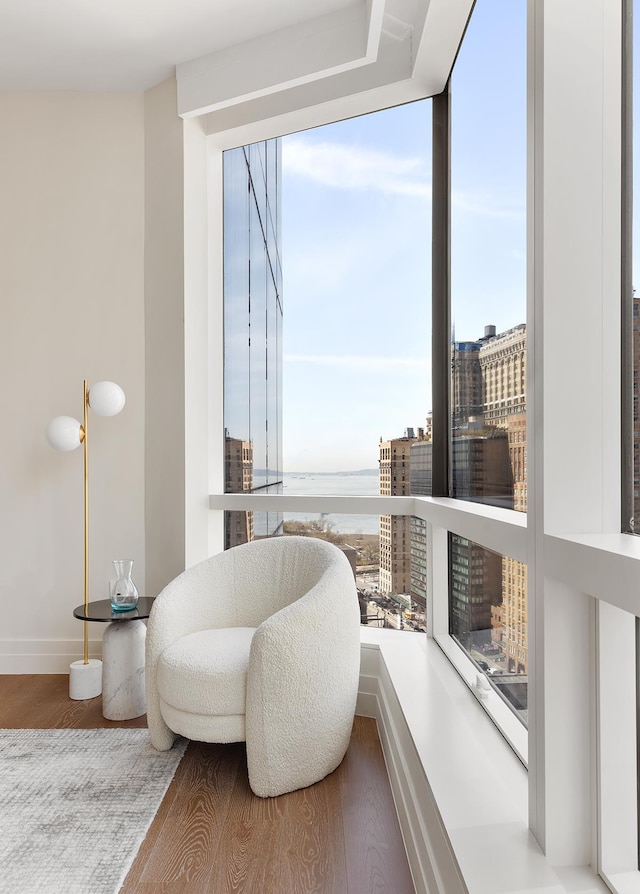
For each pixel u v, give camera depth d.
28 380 3.58
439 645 2.78
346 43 2.88
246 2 2.84
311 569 2.63
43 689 3.26
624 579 1.04
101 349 3.56
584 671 1.33
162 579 3.45
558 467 1.35
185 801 2.13
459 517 2.14
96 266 3.57
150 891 1.68
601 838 1.28
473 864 1.29
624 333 1.35
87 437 3.55
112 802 2.11
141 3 2.86
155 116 3.51
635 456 1.31
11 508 3.57
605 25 1.37
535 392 1.40
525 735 1.81
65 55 3.25
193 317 3.44
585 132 1.37
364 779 2.29
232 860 1.81
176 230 3.42
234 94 3.17
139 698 2.88
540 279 1.37
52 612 3.56
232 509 3.40
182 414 3.38
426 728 1.96
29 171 3.59
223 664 2.23
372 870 1.77
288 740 2.15
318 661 2.21
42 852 1.84
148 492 3.52
